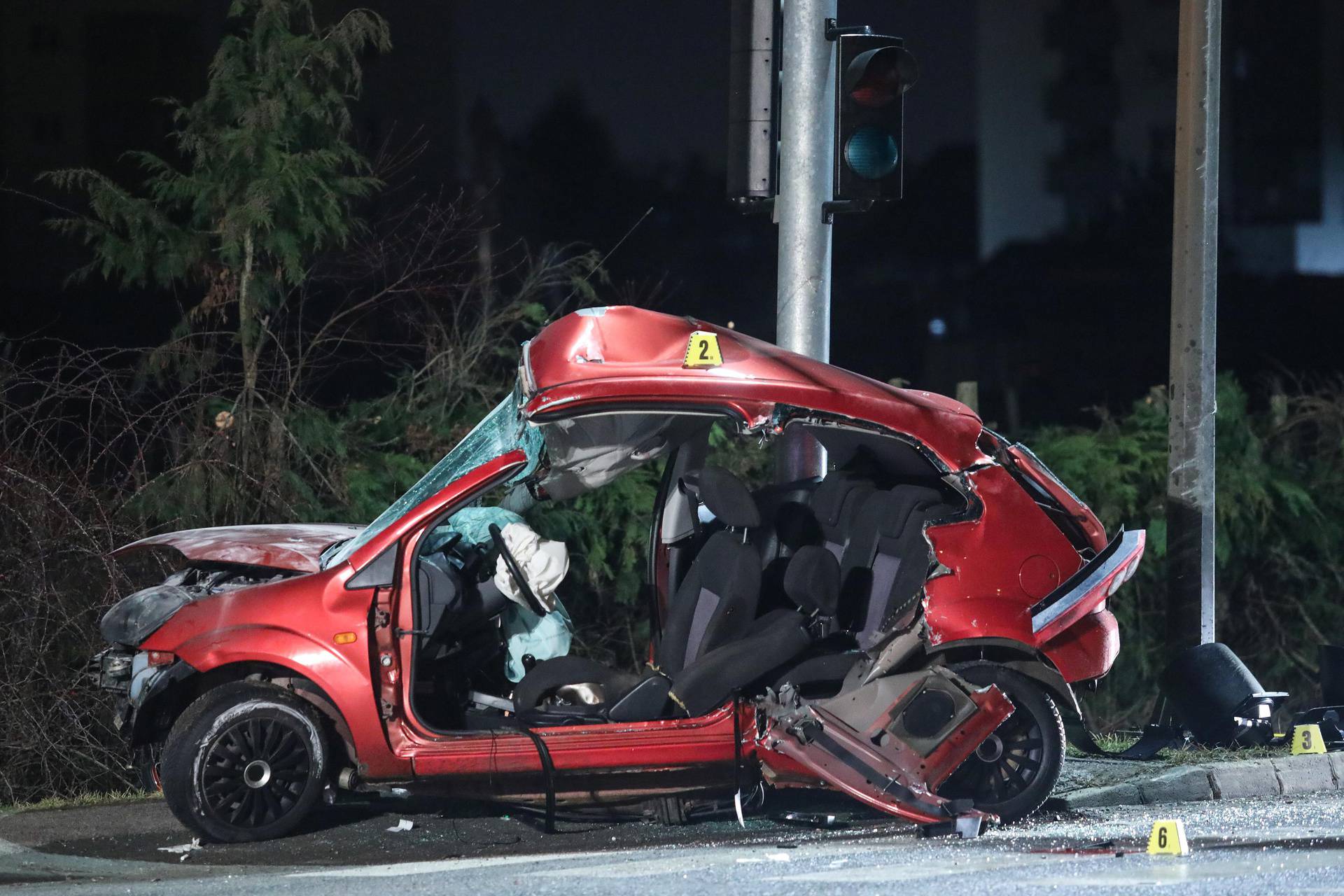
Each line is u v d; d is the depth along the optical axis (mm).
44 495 21734
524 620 18188
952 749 16453
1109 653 17688
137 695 17172
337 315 26047
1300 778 19641
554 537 24750
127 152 26406
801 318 22141
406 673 16531
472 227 27141
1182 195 22484
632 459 18203
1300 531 30266
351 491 24453
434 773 16422
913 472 18453
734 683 16719
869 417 17125
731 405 16750
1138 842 15492
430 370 26609
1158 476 28531
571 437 17953
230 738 16688
